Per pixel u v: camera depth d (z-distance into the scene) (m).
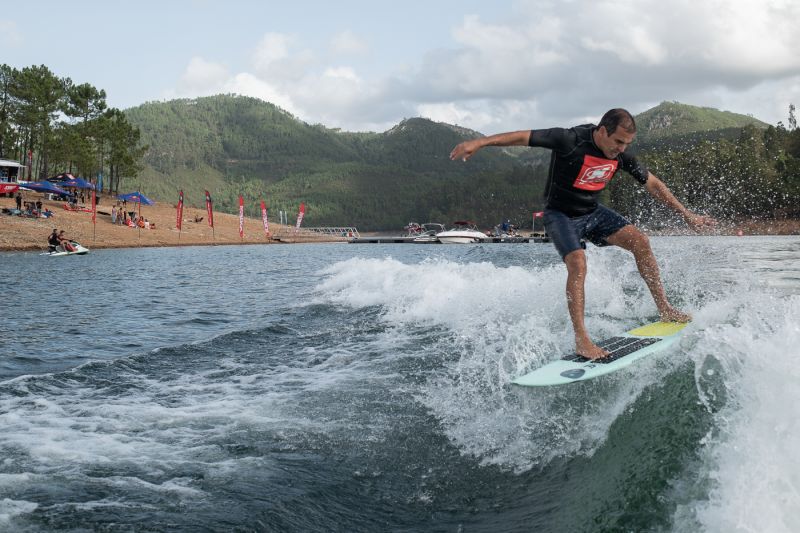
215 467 3.60
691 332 5.05
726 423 3.11
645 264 5.46
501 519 2.96
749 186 61.44
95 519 2.90
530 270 10.54
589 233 5.45
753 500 2.46
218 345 7.32
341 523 2.95
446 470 3.56
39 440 4.04
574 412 4.13
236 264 26.14
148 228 55.97
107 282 16.89
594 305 7.04
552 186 5.15
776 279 10.61
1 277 18.48
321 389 5.26
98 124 74.50
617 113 4.67
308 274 18.89
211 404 4.91
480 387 4.90
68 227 47.06
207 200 59.16
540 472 3.44
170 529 2.81
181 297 12.91
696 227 5.59
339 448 3.91
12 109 65.88
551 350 5.52
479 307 8.20
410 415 4.48
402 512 3.08
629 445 3.43
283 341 7.50
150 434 4.19
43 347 7.45
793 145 139.38
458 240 71.44
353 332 7.83
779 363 3.32
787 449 2.64
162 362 6.47
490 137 4.83
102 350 7.28
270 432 4.22
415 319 8.28
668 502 2.72
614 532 2.63
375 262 14.88
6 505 3.05
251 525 2.86
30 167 68.25
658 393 3.85
